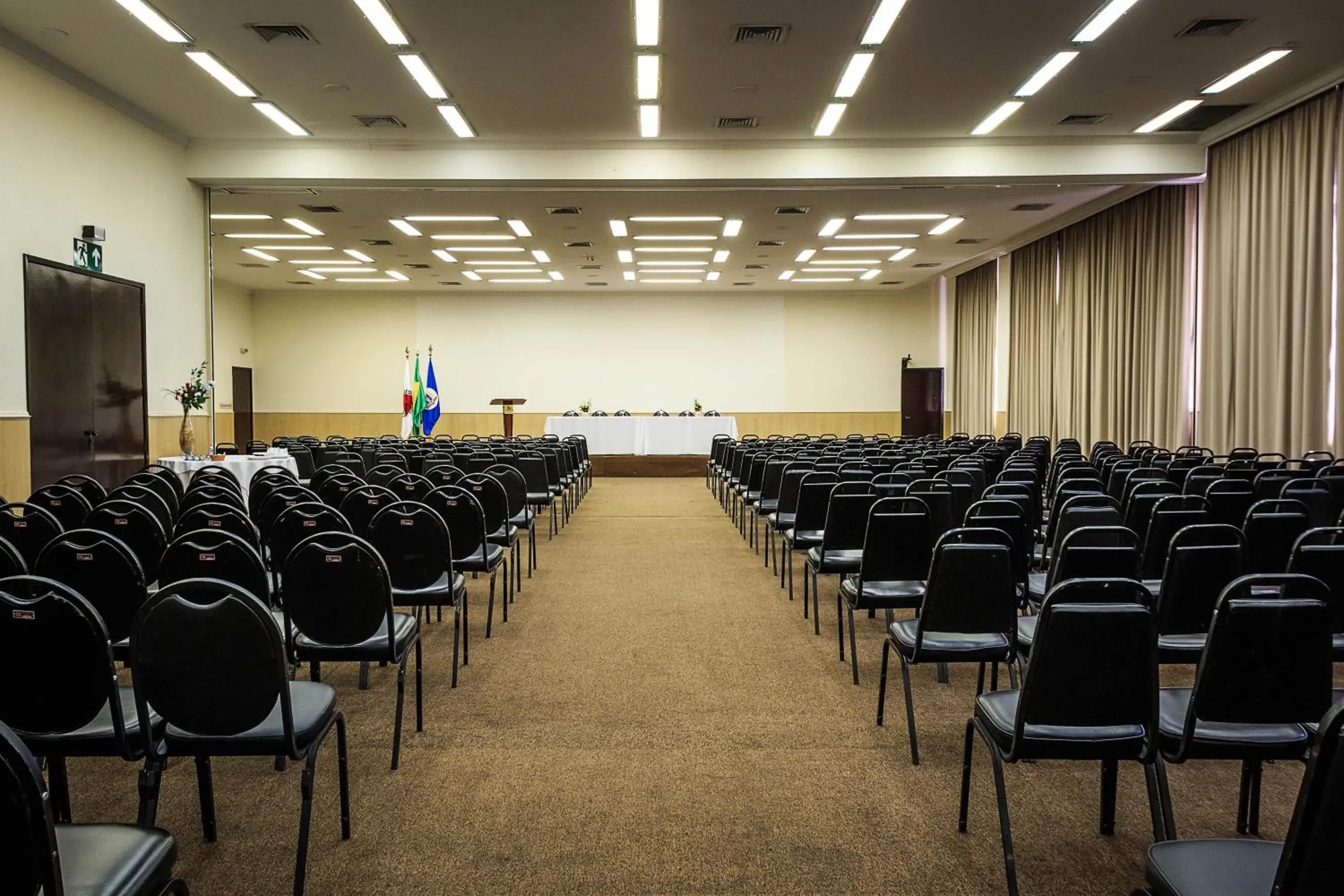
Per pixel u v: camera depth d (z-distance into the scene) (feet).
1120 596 9.53
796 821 8.85
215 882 7.72
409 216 39.68
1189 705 7.77
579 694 12.82
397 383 65.21
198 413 32.94
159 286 30.53
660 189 34.01
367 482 20.51
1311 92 26.63
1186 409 36.50
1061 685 7.10
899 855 8.19
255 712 7.12
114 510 12.73
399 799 9.36
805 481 18.47
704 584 20.79
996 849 8.31
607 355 65.62
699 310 65.82
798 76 25.79
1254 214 30.17
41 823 4.34
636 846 8.32
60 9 21.43
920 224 42.55
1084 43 23.34
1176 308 36.50
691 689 13.05
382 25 22.26
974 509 12.75
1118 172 32.35
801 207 38.14
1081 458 23.59
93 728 7.56
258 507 18.10
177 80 26.23
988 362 56.24
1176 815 8.98
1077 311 44.45
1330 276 27.27
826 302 66.08
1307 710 7.00
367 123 30.35
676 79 25.99
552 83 26.37
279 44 23.50
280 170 32.42
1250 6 21.22
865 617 17.44
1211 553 9.63
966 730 9.40
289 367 65.05
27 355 24.04
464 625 14.33
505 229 42.60
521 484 20.34
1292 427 28.73
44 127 24.67
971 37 22.97
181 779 9.89
